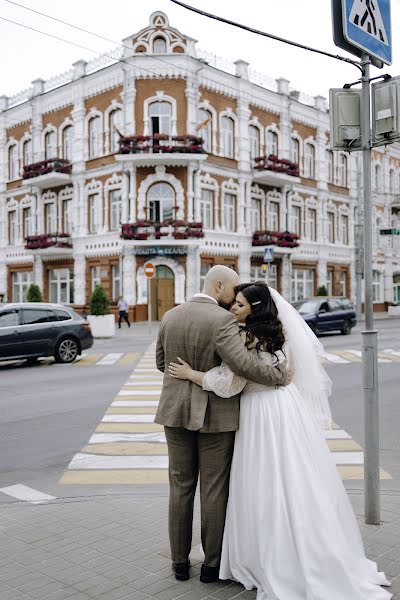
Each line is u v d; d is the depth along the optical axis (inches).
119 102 1221.7
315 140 1533.0
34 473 242.5
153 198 1197.1
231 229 1307.8
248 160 1326.3
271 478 132.8
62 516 183.9
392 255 1863.9
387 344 794.8
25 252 1450.5
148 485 225.0
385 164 1823.3
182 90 1190.3
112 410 360.2
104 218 1251.8
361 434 299.3
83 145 1293.1
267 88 1384.1
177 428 141.6
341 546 129.7
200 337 137.8
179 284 1182.3
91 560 151.1
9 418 343.3
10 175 1510.8
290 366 142.9
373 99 173.3
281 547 129.7
